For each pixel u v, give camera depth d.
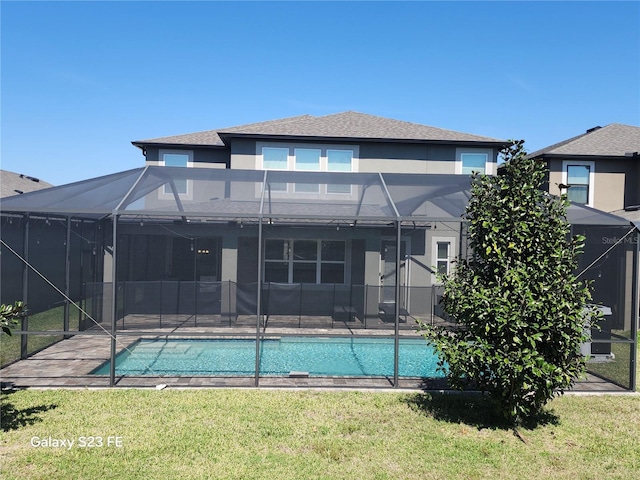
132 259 17.73
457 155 17.19
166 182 11.71
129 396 7.40
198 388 7.93
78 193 9.45
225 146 17.84
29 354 10.26
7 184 22.95
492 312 5.83
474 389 8.05
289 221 13.96
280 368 9.88
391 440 5.92
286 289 15.69
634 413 7.15
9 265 13.13
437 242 16.98
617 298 14.02
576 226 9.94
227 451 5.48
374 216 8.83
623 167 18.14
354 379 8.83
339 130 17.38
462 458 5.47
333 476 4.95
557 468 5.30
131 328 13.40
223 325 13.99
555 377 5.78
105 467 5.02
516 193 6.33
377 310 14.37
